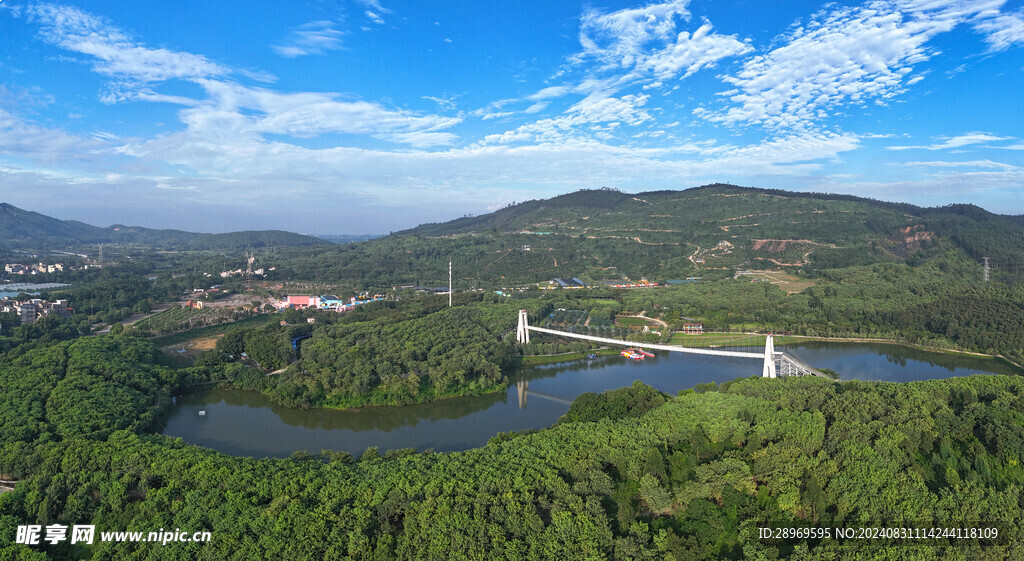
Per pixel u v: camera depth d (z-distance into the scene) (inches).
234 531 4377.5
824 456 5068.9
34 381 7647.6
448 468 5132.9
